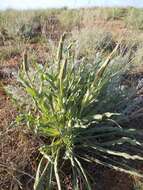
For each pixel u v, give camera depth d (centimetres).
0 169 27
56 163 27
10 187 27
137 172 29
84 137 30
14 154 28
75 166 28
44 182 27
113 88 32
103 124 31
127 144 31
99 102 31
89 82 30
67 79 29
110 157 30
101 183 28
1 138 29
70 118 29
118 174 29
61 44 29
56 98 29
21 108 32
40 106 29
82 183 28
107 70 32
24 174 28
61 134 28
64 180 28
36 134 29
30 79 30
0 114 32
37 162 29
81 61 33
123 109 33
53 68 32
